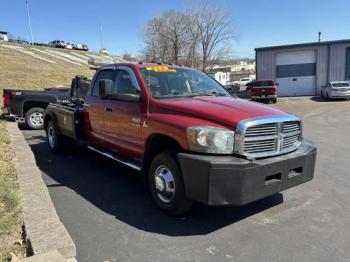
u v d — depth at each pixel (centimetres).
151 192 513
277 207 519
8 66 3238
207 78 643
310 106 2470
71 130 745
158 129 490
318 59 3281
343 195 569
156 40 5891
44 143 1002
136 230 445
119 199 552
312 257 384
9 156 710
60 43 7181
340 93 2769
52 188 604
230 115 445
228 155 432
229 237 428
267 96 2741
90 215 490
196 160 423
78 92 863
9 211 451
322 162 790
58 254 349
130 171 706
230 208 515
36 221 415
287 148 480
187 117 467
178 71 609
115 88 614
